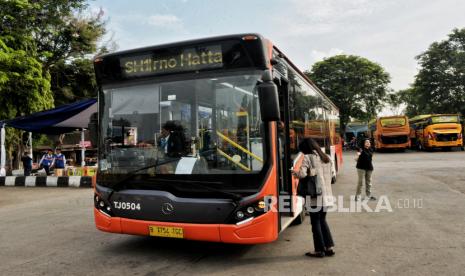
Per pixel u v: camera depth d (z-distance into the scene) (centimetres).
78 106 1527
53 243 647
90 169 1641
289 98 649
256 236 463
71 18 2494
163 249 588
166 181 495
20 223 841
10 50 1770
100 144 552
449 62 3634
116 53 556
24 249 615
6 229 780
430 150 3195
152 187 503
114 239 659
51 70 2597
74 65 2655
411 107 6181
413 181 1305
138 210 507
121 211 522
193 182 483
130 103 540
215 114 498
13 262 545
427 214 789
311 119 873
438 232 646
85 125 1730
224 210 467
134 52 546
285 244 601
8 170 2042
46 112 1549
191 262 523
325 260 519
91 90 2786
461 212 800
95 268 509
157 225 492
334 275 462
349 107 4266
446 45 3703
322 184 536
